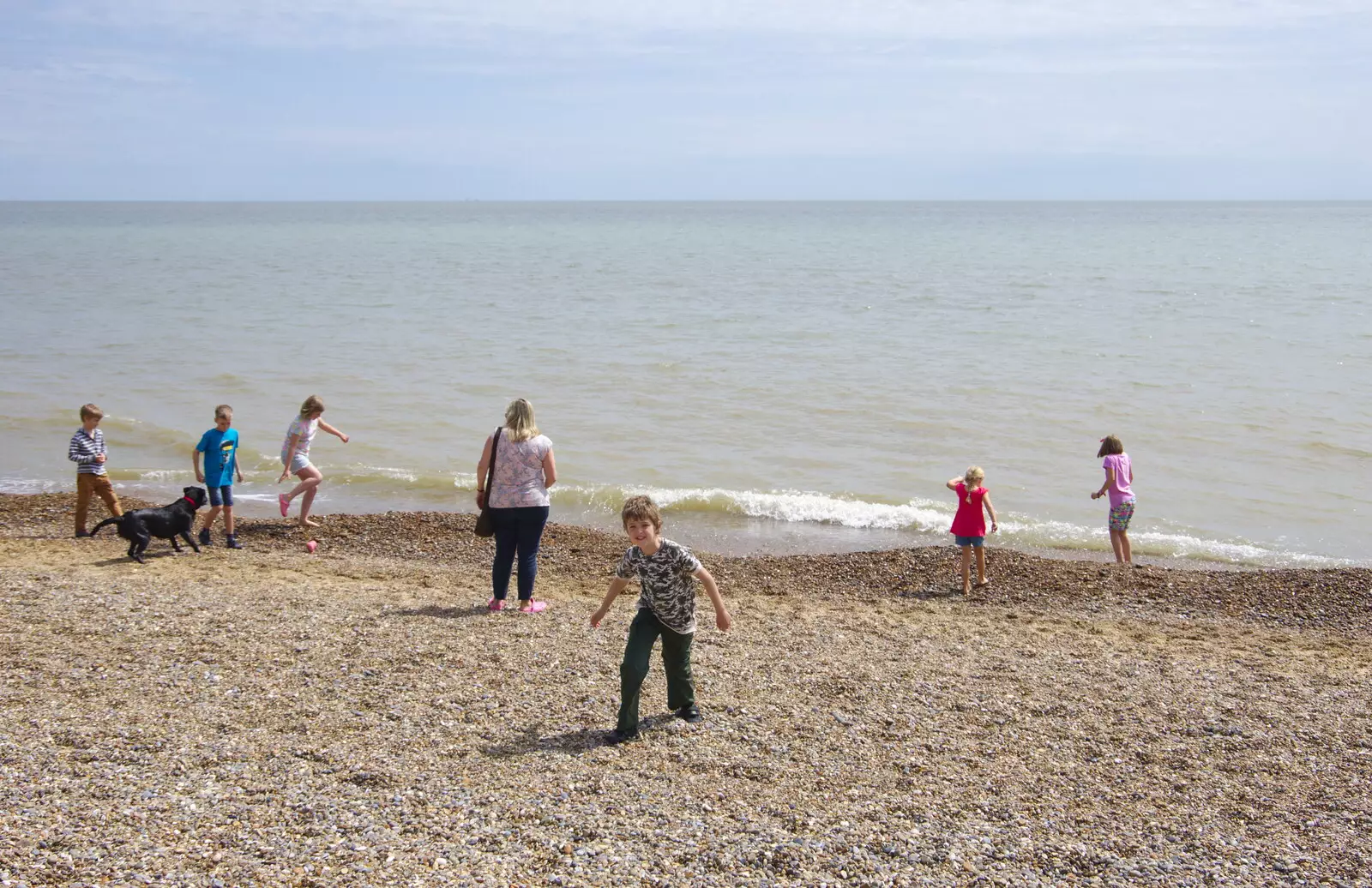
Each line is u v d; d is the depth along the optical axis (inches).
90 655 273.3
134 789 189.3
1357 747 235.5
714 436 750.5
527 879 162.7
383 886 157.8
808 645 317.7
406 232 5447.8
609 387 927.0
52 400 842.8
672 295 1798.7
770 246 3789.4
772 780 207.9
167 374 975.0
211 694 245.6
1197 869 175.3
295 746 215.3
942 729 242.1
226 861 163.3
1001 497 601.6
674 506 578.2
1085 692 274.2
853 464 676.1
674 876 165.6
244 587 369.1
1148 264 2598.4
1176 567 483.2
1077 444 721.6
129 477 619.2
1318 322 1342.3
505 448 332.5
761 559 466.9
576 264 2719.0
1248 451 697.6
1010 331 1295.5
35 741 211.5
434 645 293.6
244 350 1130.0
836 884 165.5
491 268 2546.8
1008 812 196.4
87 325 1331.2
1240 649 335.0
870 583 430.0
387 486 614.5
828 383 942.4
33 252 3235.7
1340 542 522.6
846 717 247.1
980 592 414.0
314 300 1690.5
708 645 312.0
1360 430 748.0
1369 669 308.8
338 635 300.5
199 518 509.7
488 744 221.6
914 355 1105.4
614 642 303.3
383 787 196.4
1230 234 4795.8
